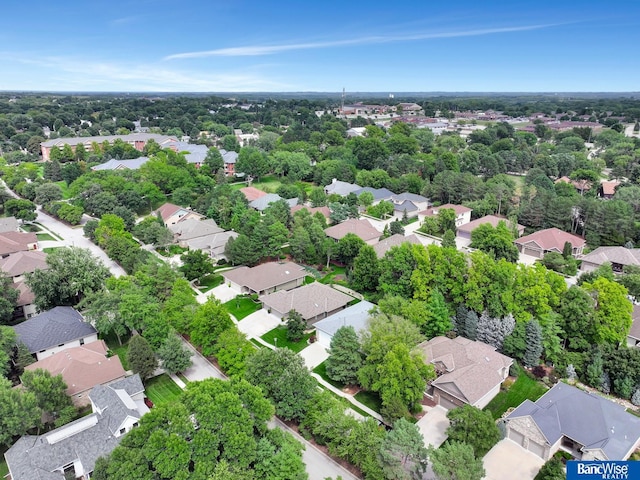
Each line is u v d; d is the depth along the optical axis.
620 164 137.50
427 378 48.47
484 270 58.88
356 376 51.00
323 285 71.88
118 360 52.75
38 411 42.25
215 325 54.97
